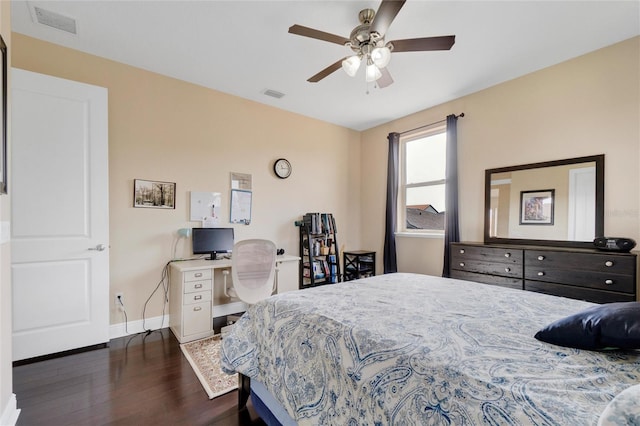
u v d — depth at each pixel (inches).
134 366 85.4
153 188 116.9
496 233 123.5
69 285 93.4
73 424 60.8
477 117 132.6
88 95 97.0
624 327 32.4
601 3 78.4
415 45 75.5
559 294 93.5
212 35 94.3
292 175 160.2
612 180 96.0
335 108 154.6
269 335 57.6
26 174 87.0
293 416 47.2
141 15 84.9
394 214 166.6
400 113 161.5
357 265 174.2
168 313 119.7
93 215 97.4
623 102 94.3
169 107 121.2
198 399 70.0
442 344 38.8
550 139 110.1
